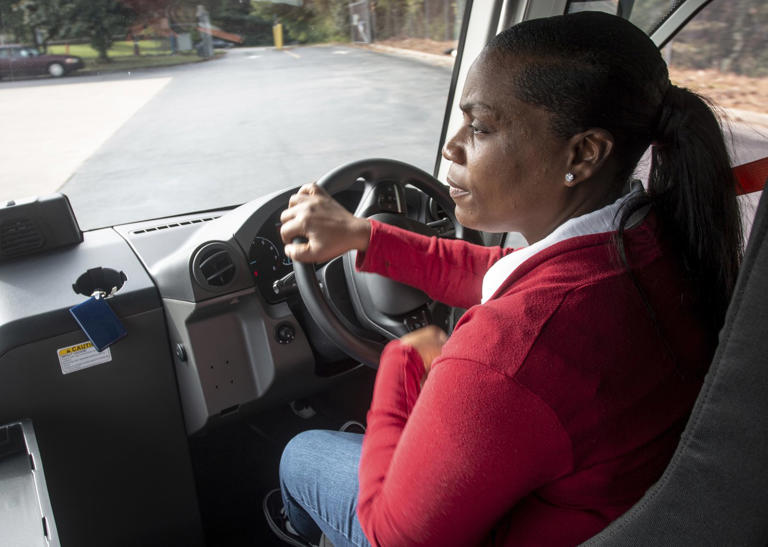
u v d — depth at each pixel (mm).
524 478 568
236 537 1702
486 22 1702
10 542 995
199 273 1371
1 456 1180
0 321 1249
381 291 1184
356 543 999
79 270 1396
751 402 476
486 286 741
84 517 1455
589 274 596
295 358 1533
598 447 570
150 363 1423
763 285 465
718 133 637
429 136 2029
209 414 1479
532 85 610
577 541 624
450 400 563
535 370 544
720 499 501
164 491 1551
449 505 581
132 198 1644
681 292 624
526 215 692
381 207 1320
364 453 748
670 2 1569
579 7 1623
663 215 662
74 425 1370
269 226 1491
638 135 637
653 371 585
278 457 1918
